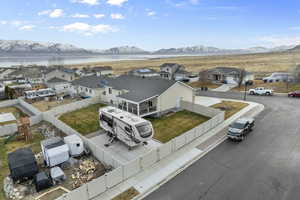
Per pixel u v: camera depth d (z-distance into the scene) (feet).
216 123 73.05
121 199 38.17
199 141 61.00
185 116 85.92
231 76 167.12
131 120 58.44
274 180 42.14
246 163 48.83
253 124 69.21
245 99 112.98
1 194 41.16
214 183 41.96
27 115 96.94
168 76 204.33
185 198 38.14
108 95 113.09
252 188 39.93
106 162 50.34
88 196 37.55
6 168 50.85
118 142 63.36
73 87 143.23
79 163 51.96
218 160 50.52
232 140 61.31
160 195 39.11
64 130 71.97
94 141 64.80
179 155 53.21
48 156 49.08
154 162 49.70
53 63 396.16
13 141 66.85
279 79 154.92
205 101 111.75
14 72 245.65
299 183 40.93
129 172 44.19
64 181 44.68
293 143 58.39
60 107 95.71
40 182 41.55
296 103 101.50
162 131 71.20
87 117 89.15
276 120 77.71
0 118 91.76
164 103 88.69
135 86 100.78
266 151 54.24
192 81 184.65
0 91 134.62
